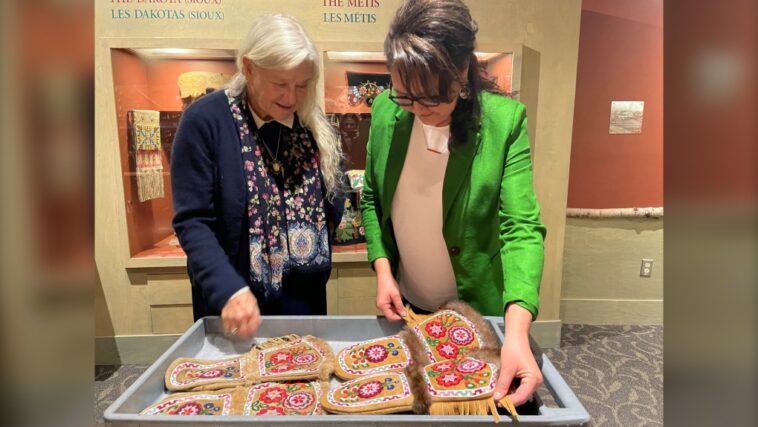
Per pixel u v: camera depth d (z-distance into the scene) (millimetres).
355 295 2312
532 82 2180
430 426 643
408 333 936
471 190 959
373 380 791
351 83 2086
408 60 746
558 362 2430
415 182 1045
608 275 2883
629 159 2715
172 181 1008
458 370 794
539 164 2291
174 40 1957
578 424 648
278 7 2008
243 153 1021
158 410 738
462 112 899
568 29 2125
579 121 2676
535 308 817
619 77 2607
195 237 975
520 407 728
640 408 2037
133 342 2328
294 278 1152
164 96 2104
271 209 1060
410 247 1112
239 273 1055
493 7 2080
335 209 1185
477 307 1061
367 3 2020
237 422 646
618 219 2809
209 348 992
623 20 2533
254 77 948
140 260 2221
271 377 837
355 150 2156
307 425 640
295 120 1110
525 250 871
